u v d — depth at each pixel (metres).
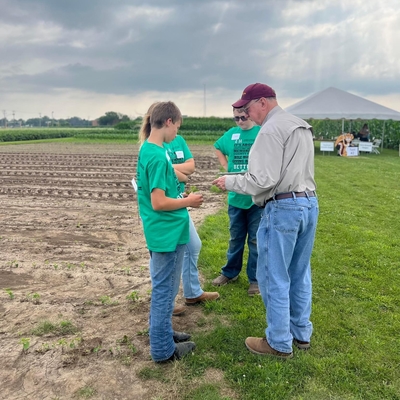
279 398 2.71
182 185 3.81
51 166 16.27
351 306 3.99
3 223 7.22
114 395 2.75
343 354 3.19
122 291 4.37
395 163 16.84
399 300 4.10
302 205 2.96
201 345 3.31
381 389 2.80
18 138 46.25
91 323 3.69
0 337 3.44
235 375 2.94
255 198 3.13
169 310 2.99
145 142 2.92
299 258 3.20
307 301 3.27
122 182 12.19
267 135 2.87
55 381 2.89
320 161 17.70
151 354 3.06
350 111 21.41
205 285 4.50
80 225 7.11
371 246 5.76
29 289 4.43
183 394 2.76
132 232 6.69
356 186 11.00
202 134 41.97
